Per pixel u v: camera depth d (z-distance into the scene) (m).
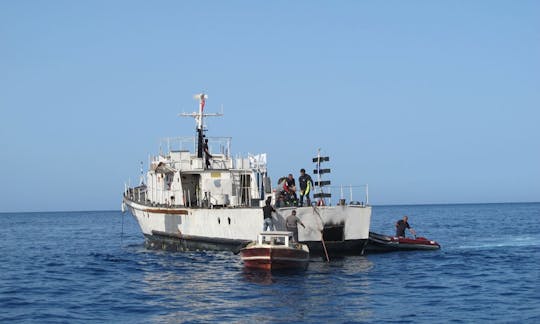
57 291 27.20
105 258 41.47
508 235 61.28
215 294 25.39
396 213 192.75
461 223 93.88
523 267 33.66
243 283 27.92
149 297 25.19
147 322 20.64
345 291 25.83
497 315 21.23
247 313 21.67
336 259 37.06
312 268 32.88
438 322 20.27
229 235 37.00
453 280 28.94
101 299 24.98
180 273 31.81
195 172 42.53
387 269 32.59
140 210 47.06
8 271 35.25
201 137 45.50
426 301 23.75
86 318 21.44
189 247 41.31
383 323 20.14
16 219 198.75
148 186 48.88
